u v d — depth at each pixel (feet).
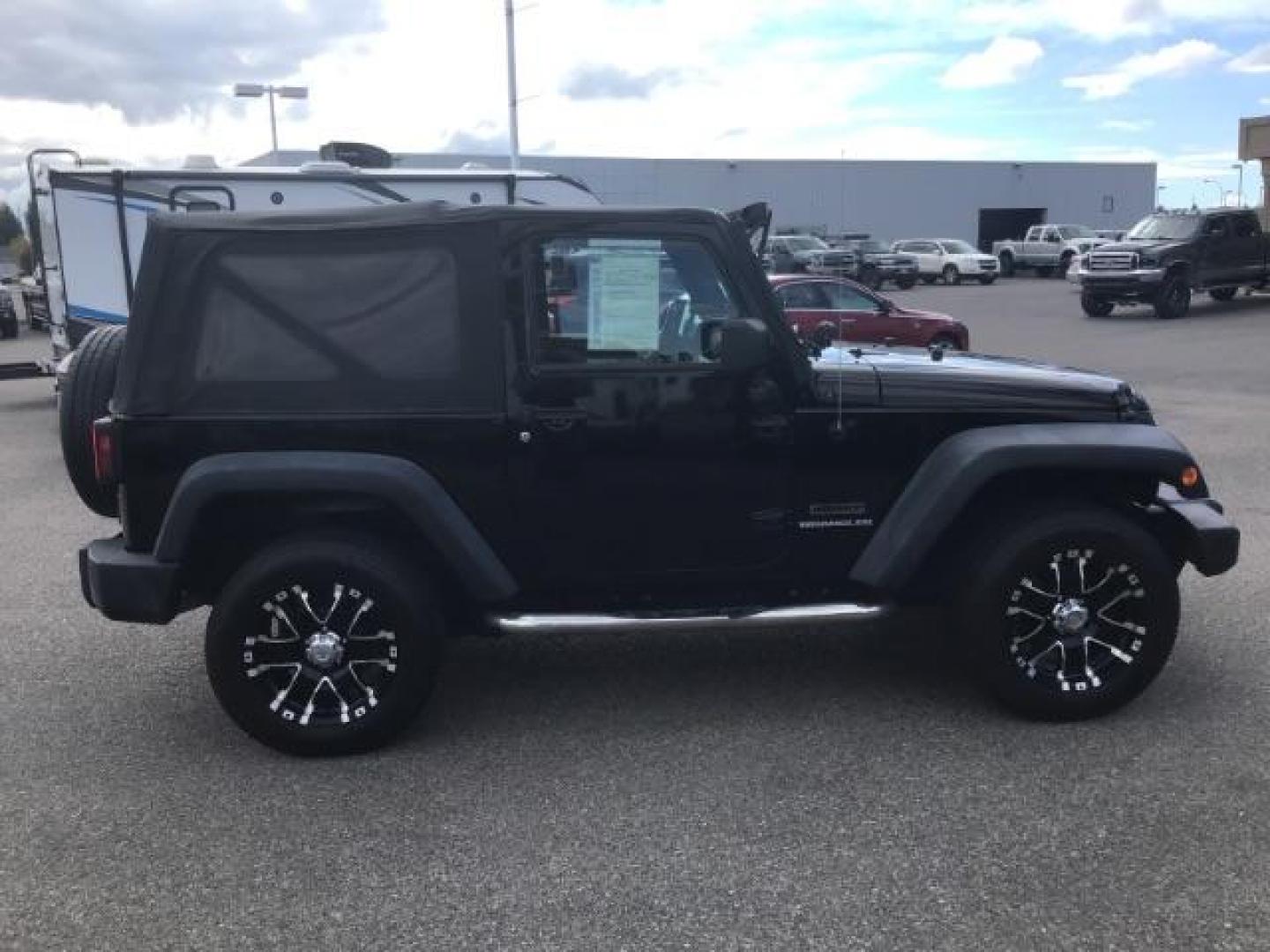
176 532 13.25
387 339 13.67
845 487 14.46
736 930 10.21
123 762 13.87
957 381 14.66
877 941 10.00
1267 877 10.88
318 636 13.67
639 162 150.10
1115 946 9.88
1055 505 14.57
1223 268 83.30
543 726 14.76
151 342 13.46
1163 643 14.37
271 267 13.60
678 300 14.01
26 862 11.55
